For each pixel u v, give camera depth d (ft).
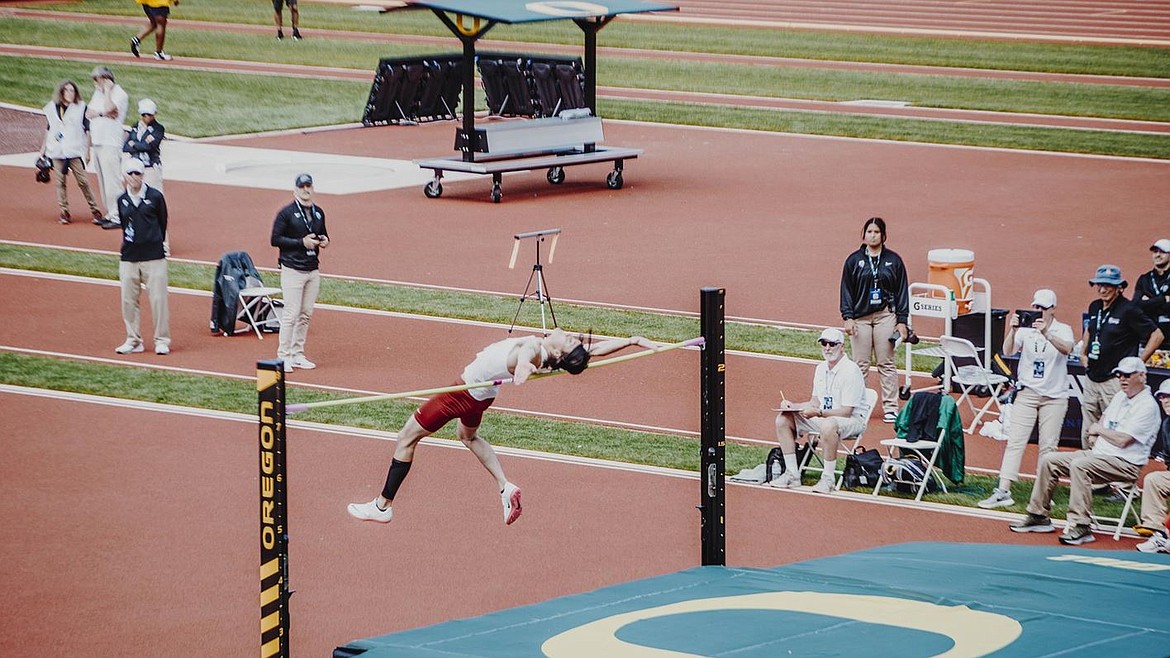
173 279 86.12
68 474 55.36
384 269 88.43
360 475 55.67
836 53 196.54
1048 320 53.11
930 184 117.70
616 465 57.36
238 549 48.52
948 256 69.92
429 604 44.50
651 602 33.91
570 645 29.68
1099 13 236.02
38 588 45.09
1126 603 31.94
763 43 206.08
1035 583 34.24
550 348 35.86
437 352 71.82
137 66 170.40
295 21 198.39
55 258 90.02
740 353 71.92
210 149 130.11
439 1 108.58
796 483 55.67
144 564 47.19
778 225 101.40
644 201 110.22
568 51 194.70
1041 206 108.37
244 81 165.17
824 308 79.92
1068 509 52.16
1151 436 49.62
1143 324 55.67
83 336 74.59
